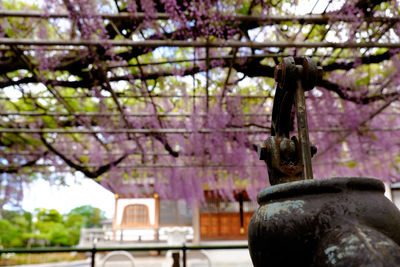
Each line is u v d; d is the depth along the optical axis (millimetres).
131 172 6023
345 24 2760
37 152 5539
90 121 4656
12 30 2822
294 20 2623
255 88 4164
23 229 23891
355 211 523
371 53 3254
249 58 3217
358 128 4676
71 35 2643
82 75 3365
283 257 551
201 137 4887
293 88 678
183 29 2664
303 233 533
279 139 734
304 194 558
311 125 4656
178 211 12258
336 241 492
